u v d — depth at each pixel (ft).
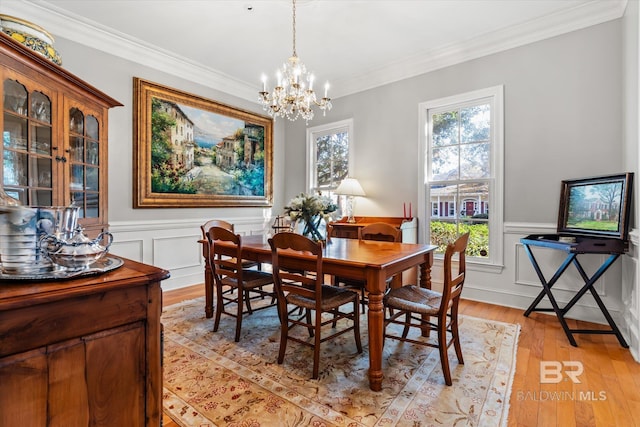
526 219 10.03
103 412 2.51
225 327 8.55
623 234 7.55
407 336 7.98
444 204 11.82
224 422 4.89
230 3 8.78
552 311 9.30
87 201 7.78
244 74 13.62
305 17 9.42
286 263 7.25
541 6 8.89
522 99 10.04
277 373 6.27
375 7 8.92
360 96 13.91
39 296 2.17
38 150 6.40
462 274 6.53
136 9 9.06
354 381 5.98
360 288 9.01
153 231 11.84
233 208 14.64
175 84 12.44
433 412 5.09
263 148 15.79
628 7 7.94
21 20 6.05
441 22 9.66
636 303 7.09
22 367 2.12
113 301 2.55
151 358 2.79
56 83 6.69
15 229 2.67
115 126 10.83
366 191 13.69
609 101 8.71
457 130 11.52
